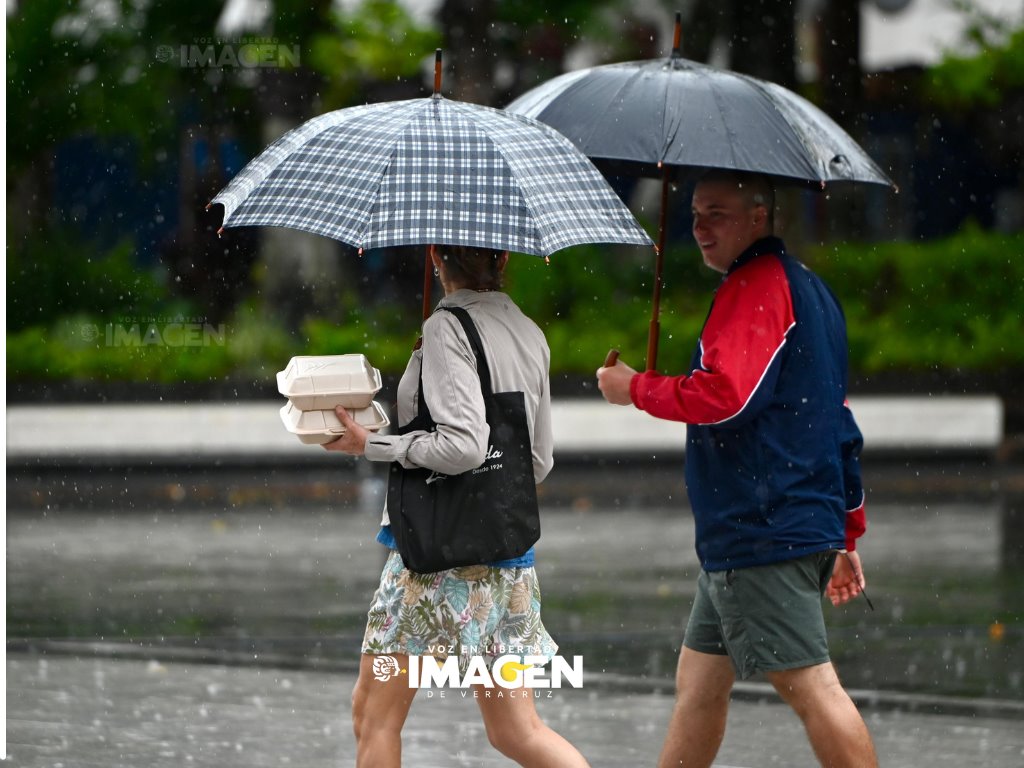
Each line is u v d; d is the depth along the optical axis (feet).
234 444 190.80
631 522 159.94
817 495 55.88
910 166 273.54
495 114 54.24
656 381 56.44
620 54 242.78
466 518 51.65
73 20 228.63
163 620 107.14
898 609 115.14
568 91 61.41
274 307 240.73
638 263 230.48
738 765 72.90
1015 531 155.43
